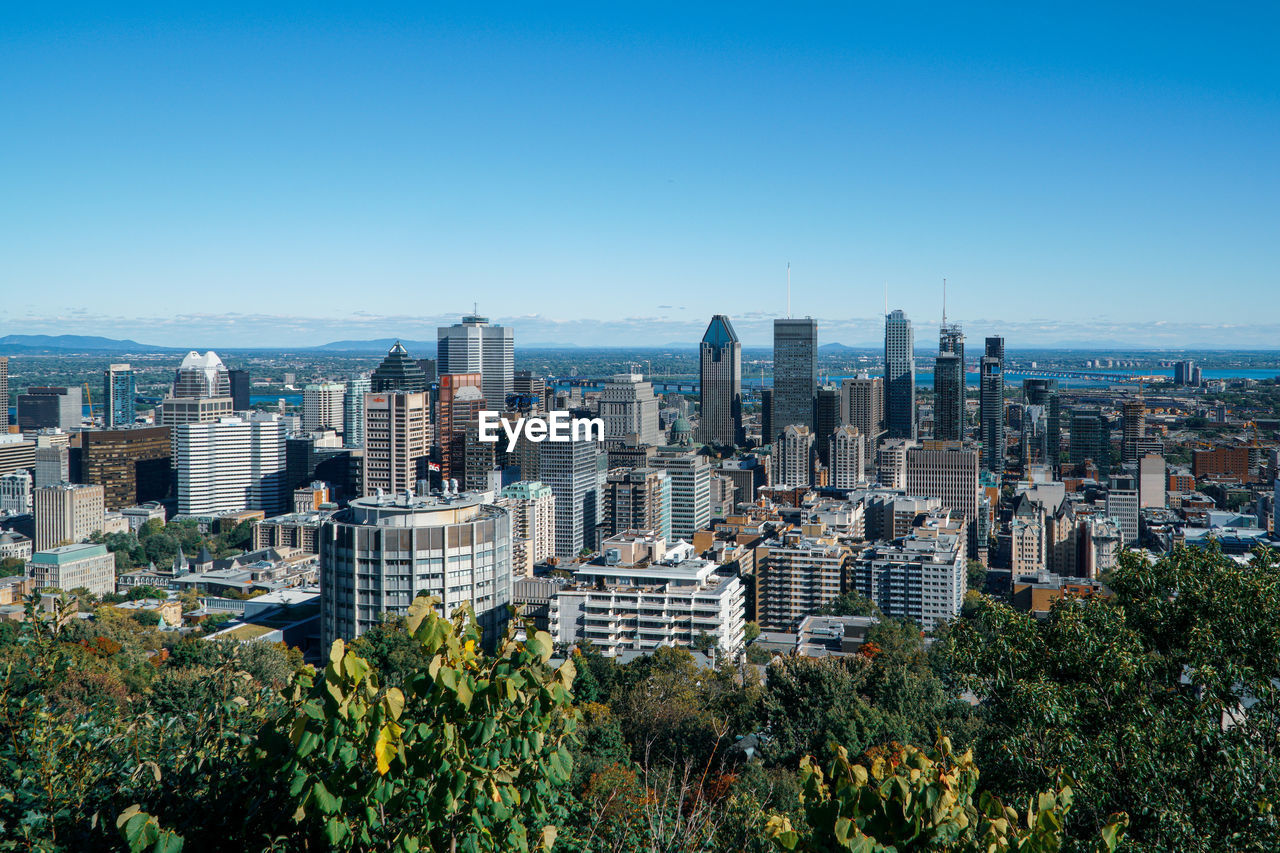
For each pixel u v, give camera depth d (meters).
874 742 121.00
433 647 31.25
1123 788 58.75
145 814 30.69
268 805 35.16
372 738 29.91
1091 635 69.75
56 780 36.19
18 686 44.66
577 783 75.75
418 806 30.81
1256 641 67.12
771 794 88.69
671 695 153.38
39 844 33.59
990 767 66.25
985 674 76.44
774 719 134.50
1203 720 58.12
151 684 113.75
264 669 145.62
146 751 38.81
